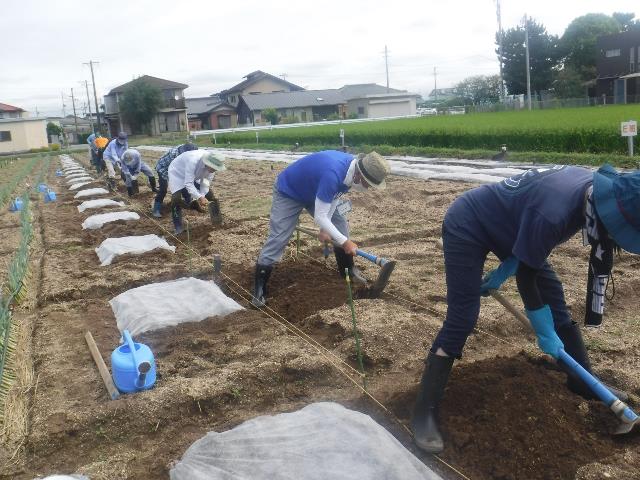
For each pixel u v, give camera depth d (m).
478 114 43.88
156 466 3.19
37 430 3.51
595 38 60.19
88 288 6.10
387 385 3.85
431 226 8.29
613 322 4.65
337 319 4.81
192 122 71.56
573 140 17.52
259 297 5.49
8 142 55.50
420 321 4.64
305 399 3.80
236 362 4.23
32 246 8.67
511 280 5.73
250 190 13.54
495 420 3.21
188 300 5.46
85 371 4.29
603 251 2.83
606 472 2.79
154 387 3.93
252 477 2.80
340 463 2.80
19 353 4.71
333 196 4.90
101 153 17.88
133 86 59.03
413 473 2.72
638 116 24.27
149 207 11.44
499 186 3.08
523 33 62.47
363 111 69.06
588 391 3.43
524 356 4.08
